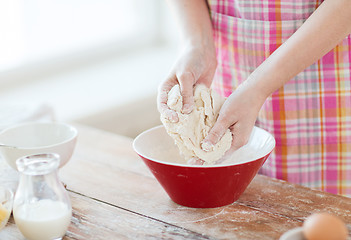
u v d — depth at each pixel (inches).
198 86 40.7
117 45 110.4
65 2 97.8
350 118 46.7
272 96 46.3
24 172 32.2
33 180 32.6
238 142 39.7
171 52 114.9
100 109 85.5
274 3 44.3
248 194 40.1
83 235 34.7
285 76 39.8
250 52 46.6
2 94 87.9
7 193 35.8
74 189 41.8
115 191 41.3
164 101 39.4
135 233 34.8
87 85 95.2
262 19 45.3
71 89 92.9
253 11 45.6
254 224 35.5
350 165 48.2
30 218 32.3
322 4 39.8
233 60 48.4
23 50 93.0
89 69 103.7
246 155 41.9
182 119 38.0
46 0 94.3
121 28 110.4
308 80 45.8
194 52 44.7
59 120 79.3
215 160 38.8
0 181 42.5
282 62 39.4
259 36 45.6
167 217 36.8
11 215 37.4
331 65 45.4
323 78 45.8
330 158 48.2
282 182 42.0
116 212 37.8
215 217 36.6
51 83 95.2
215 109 39.4
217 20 48.4
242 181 37.0
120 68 105.0
